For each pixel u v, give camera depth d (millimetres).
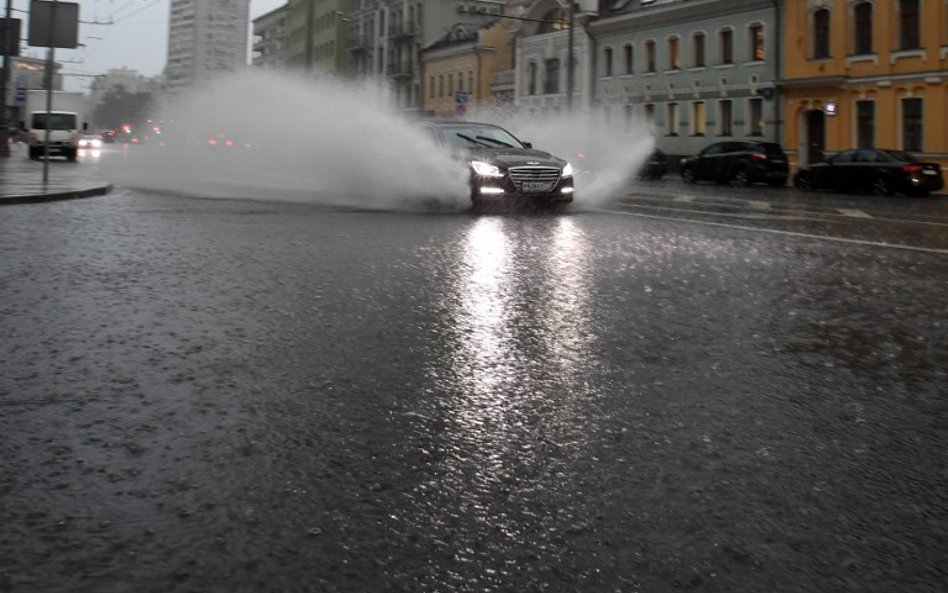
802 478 3342
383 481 3258
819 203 19656
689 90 43656
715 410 4156
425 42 70500
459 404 4195
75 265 8305
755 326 6047
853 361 5125
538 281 7809
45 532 2787
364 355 5094
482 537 2816
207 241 10344
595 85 49969
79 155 46750
